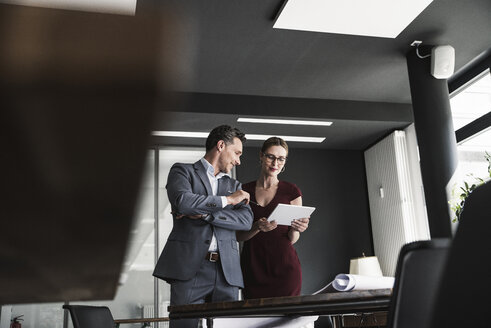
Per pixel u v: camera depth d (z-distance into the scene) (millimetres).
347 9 4289
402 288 594
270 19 4484
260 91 5898
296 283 2307
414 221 6355
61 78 98
